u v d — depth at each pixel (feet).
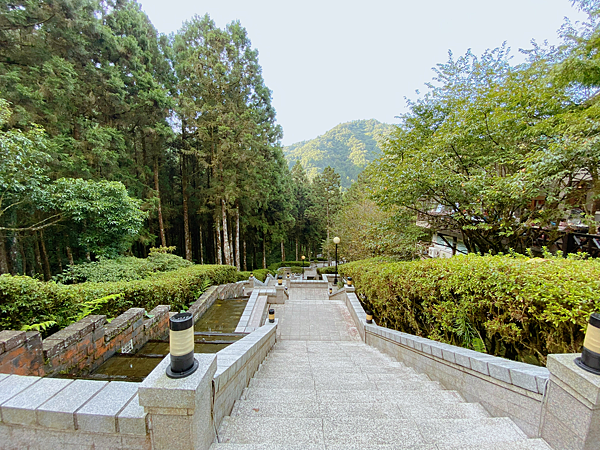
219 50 46.09
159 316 14.88
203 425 4.60
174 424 4.14
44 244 36.09
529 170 14.34
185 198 57.98
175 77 50.52
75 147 31.01
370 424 5.90
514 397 5.91
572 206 16.37
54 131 29.09
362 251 42.68
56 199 23.54
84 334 9.89
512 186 14.44
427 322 14.20
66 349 9.06
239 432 5.59
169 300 18.40
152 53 47.01
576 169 14.74
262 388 8.67
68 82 28.17
